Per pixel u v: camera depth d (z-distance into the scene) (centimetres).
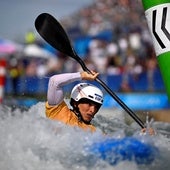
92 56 7412
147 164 1590
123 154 1587
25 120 1709
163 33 1842
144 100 5625
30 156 1575
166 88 1869
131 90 6319
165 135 1884
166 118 3916
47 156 1573
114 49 7188
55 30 2095
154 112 3878
